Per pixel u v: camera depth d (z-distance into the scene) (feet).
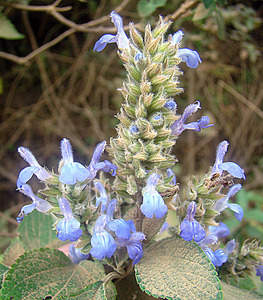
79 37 1.78
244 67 1.86
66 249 0.77
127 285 0.58
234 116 1.92
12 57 1.40
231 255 0.64
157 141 0.50
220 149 0.55
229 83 1.88
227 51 1.80
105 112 1.88
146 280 0.48
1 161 1.79
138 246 0.51
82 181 0.50
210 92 1.88
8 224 1.60
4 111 1.83
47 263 0.54
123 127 0.52
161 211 0.47
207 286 0.46
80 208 0.49
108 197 0.60
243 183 1.82
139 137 0.49
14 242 0.71
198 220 0.53
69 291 0.50
